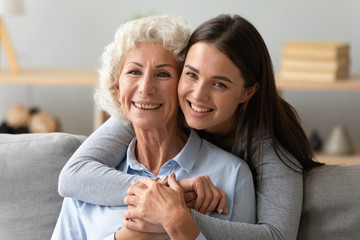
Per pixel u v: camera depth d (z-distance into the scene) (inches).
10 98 180.1
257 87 69.3
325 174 72.5
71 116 180.7
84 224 72.0
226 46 64.2
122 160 76.0
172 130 72.0
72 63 178.5
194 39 65.8
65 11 175.9
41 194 79.3
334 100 175.0
